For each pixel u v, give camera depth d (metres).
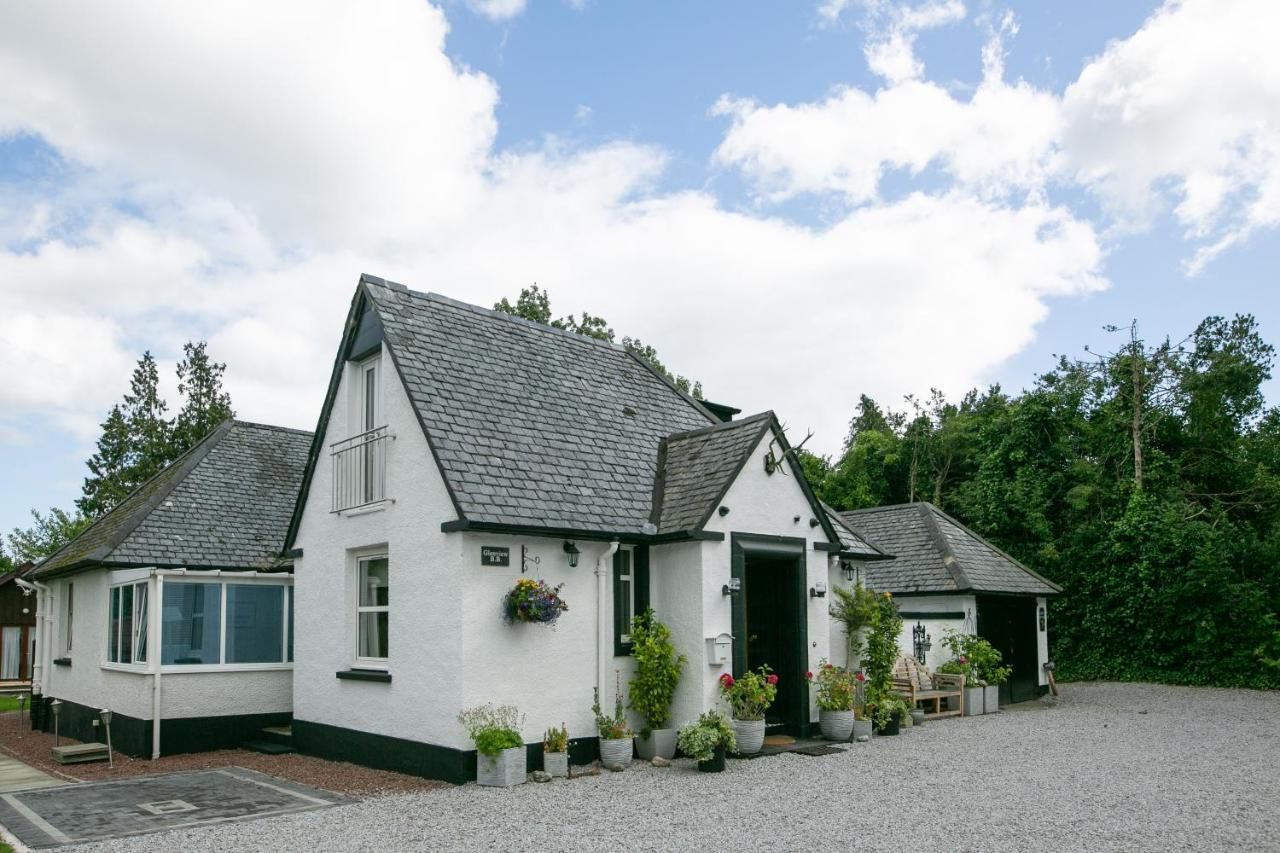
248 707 15.27
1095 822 8.71
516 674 11.37
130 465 41.53
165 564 14.98
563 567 12.04
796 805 9.46
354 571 13.59
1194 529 23.78
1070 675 25.69
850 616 15.29
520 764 10.73
